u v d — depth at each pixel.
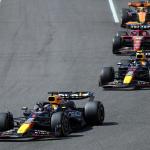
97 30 129.25
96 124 67.56
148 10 133.12
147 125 66.81
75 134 63.47
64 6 147.88
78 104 80.44
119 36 113.19
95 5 149.88
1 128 62.69
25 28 130.38
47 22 134.62
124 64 91.12
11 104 82.75
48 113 63.47
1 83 94.69
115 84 88.62
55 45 118.25
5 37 124.44
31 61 107.94
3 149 58.72
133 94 85.06
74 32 127.25
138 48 111.00
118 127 66.25
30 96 86.88
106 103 80.31
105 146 57.88
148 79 89.12
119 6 149.88
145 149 56.09
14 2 152.38
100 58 109.31
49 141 60.84
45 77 97.81
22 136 60.31
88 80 95.25
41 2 152.00
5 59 109.62
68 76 98.06
